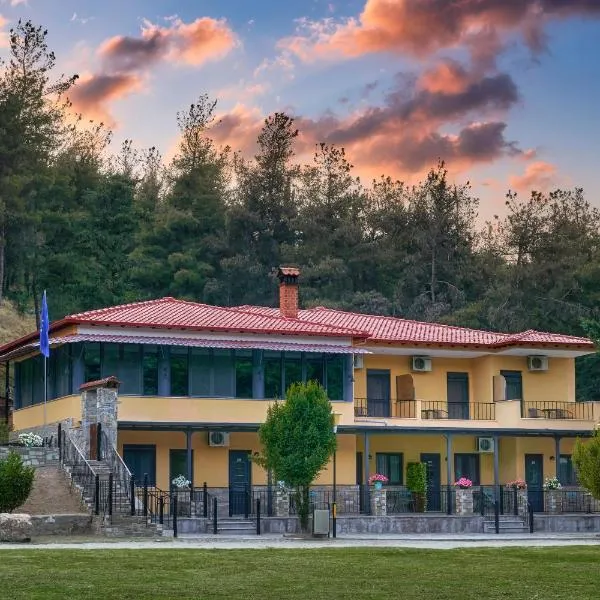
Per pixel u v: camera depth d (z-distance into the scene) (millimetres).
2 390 72125
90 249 92250
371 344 55781
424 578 27484
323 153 111938
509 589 25938
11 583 24906
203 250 104062
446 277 104875
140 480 49906
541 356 59438
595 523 50844
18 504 38000
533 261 101562
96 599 23344
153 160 128125
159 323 50062
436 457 57438
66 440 45188
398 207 110750
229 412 51281
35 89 93625
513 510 51125
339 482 53375
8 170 91125
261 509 49062
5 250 88000
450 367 59406
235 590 24922
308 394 43781
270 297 100625
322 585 25984
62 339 49125
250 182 109438
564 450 59312
